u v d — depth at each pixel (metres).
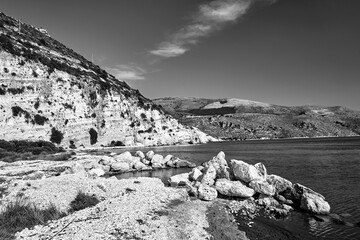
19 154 53.09
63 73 92.31
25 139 70.69
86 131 91.62
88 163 44.03
